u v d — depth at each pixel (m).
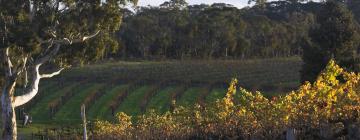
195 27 116.31
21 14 27.30
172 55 119.69
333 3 49.34
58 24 28.69
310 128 16.09
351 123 15.90
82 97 65.19
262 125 17.81
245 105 19.55
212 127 20.00
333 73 17.50
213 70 92.31
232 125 18.95
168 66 98.94
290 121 16.91
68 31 29.33
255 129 17.83
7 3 26.81
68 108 58.47
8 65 29.89
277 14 153.62
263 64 99.88
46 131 36.84
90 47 32.41
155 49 119.62
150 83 76.38
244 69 92.94
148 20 118.88
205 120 21.00
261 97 19.31
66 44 31.86
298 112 17.02
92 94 66.94
